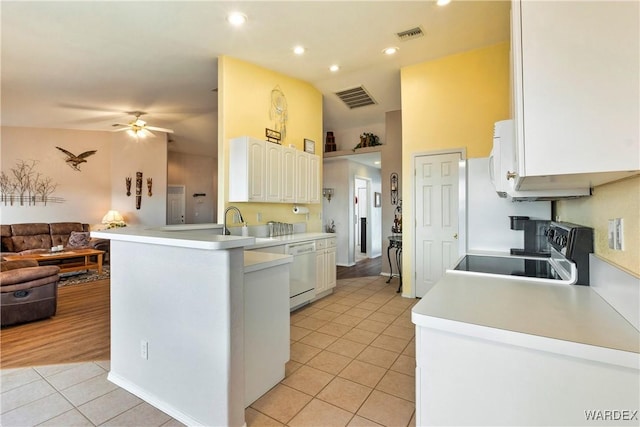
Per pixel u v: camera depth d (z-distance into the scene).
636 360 0.81
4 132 6.31
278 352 2.18
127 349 2.12
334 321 3.40
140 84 4.36
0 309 3.11
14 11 2.67
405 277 4.31
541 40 0.95
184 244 1.62
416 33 3.29
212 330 1.67
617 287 1.13
